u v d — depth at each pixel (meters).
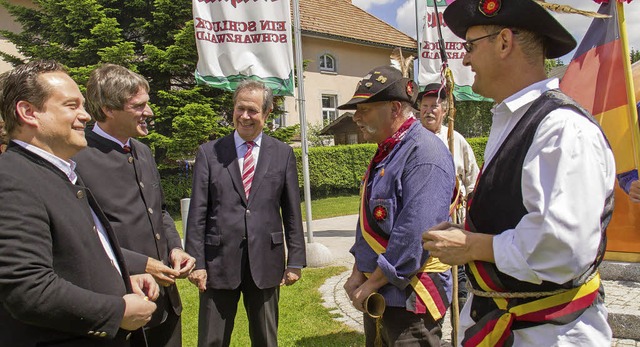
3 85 1.84
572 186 1.47
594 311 1.67
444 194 2.38
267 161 3.43
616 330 4.11
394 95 2.51
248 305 3.38
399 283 2.34
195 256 3.24
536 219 1.50
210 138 15.93
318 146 21.59
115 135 2.87
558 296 1.62
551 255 1.48
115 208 2.74
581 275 1.60
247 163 3.40
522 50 1.71
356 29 25.69
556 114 1.57
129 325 1.89
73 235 1.82
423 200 2.34
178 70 15.70
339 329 4.68
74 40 16.19
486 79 1.79
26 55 17.03
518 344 1.67
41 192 1.75
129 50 15.00
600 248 1.64
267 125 17.61
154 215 2.94
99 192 2.71
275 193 3.40
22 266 1.63
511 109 1.69
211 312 3.26
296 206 3.54
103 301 1.80
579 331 1.61
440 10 8.32
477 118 27.11
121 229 2.74
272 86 6.64
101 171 2.74
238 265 3.25
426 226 2.32
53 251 1.79
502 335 1.69
